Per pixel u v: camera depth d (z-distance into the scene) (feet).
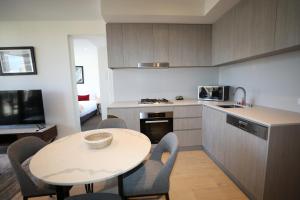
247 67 8.49
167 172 4.21
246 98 8.64
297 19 4.66
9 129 9.66
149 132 9.18
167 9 8.36
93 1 8.13
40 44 10.11
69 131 10.98
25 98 9.89
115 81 10.80
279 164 4.83
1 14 8.96
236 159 6.30
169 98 11.19
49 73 10.39
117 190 4.30
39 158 3.92
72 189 6.42
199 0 8.43
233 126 6.39
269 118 5.25
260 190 5.08
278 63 6.68
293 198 5.07
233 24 7.67
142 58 9.50
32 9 8.62
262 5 5.93
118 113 8.96
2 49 9.91
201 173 7.31
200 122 9.39
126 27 9.29
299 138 4.78
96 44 13.21
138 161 3.72
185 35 9.64
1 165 8.32
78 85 21.21
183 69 11.11
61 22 10.05
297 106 6.07
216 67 11.34
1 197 6.04
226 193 6.04
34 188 4.23
